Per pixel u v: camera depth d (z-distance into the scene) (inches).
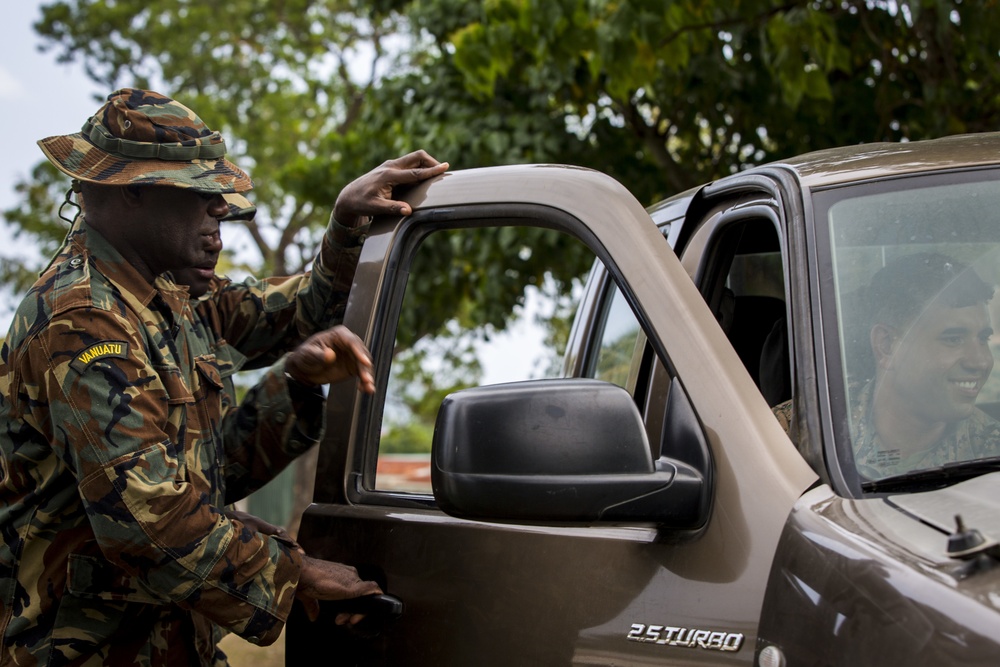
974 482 59.9
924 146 79.4
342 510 86.0
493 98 283.1
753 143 264.4
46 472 80.0
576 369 121.0
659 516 63.4
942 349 66.6
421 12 296.0
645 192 275.1
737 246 93.0
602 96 273.9
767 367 96.4
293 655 89.7
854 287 68.9
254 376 443.2
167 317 84.0
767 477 62.8
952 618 48.6
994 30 193.9
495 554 75.2
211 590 76.1
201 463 84.2
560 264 268.2
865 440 63.7
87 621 80.4
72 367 75.9
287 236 735.1
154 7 757.9
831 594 55.2
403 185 90.7
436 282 311.1
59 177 808.3
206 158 84.4
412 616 79.0
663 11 202.5
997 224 70.6
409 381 719.7
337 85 742.5
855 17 230.4
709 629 61.8
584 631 68.3
